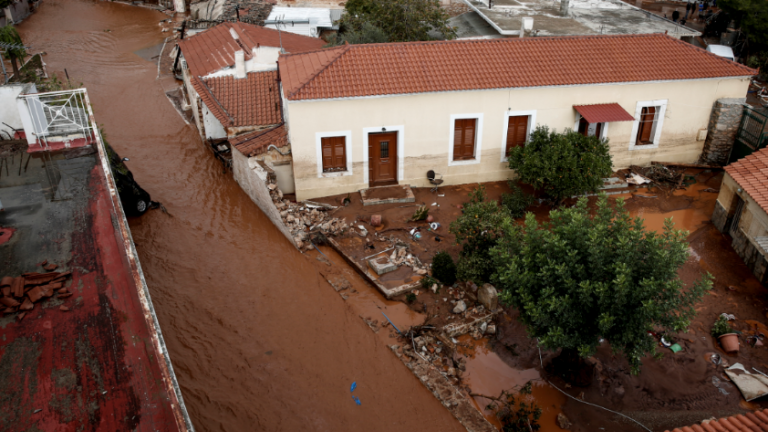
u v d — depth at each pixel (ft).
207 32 104.99
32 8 158.40
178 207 75.61
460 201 72.59
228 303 57.82
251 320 55.52
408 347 51.31
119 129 97.40
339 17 133.28
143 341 34.32
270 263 63.77
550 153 68.69
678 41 80.28
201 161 88.43
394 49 74.18
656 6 149.28
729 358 50.29
